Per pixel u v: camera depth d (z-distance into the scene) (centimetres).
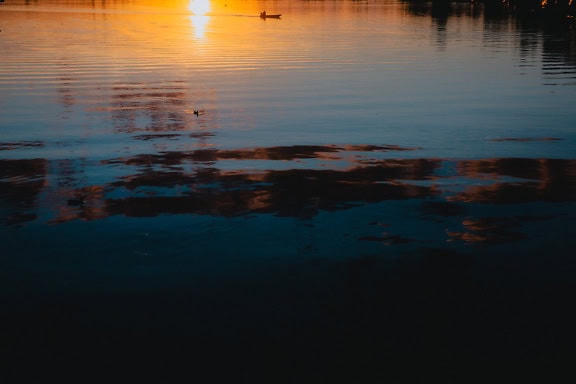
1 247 438
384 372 302
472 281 392
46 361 309
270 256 426
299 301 366
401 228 479
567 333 334
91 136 780
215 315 351
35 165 647
